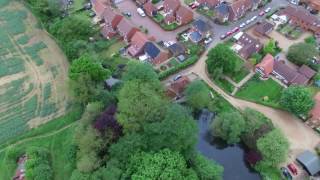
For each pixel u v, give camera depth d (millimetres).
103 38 163875
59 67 154750
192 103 132125
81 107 137250
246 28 166750
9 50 162250
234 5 165250
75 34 156375
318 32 161375
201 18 171875
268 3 179125
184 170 107125
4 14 179750
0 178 120625
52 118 136875
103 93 131875
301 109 128625
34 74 152500
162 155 106938
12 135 132125
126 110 114688
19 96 144625
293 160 122188
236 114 123688
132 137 110688
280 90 142000
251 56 151750
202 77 146750
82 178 108250
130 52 155750
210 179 112250
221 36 161875
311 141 127062
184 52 156000
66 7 178250
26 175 116625
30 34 169500
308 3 175125
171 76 148000
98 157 114500
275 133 117375
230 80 145500
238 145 129500
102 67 139875
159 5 178875
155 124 109688
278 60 150750
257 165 120938
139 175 103500
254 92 141375
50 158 125188
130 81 124000
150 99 117250
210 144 131875
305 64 148625
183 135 108188
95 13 176375
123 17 164500
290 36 162250
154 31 166875
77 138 118250
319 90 141750
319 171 118875
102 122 117125
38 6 168625
